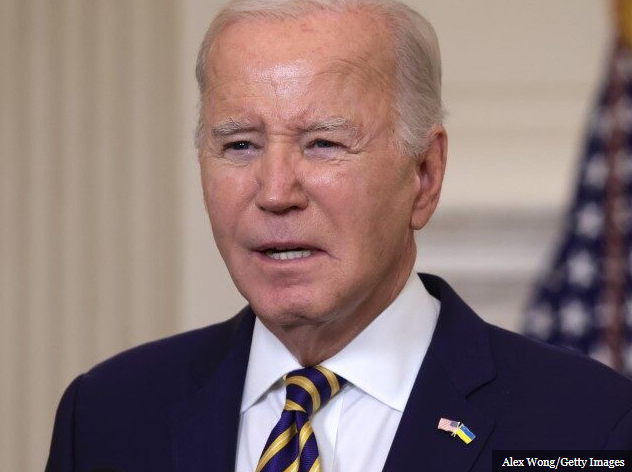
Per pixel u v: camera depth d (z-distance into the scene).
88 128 5.75
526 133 5.91
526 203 5.86
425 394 2.75
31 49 5.76
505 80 5.95
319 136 2.57
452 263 5.86
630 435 2.64
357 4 2.67
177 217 5.73
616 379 2.79
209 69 2.70
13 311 5.72
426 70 2.78
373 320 2.82
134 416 3.05
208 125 2.71
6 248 5.74
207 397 2.96
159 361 3.18
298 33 2.60
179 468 2.86
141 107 5.76
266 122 2.56
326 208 2.57
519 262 5.84
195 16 5.78
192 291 5.72
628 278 5.74
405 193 2.74
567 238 5.81
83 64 5.76
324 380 2.78
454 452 2.66
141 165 5.74
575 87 5.91
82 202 5.74
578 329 5.75
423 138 2.77
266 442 2.73
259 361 2.91
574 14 5.93
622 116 5.85
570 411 2.70
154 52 5.77
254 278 2.65
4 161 5.74
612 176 5.82
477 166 5.89
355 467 2.72
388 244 2.70
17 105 5.75
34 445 5.68
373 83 2.63
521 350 2.89
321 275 2.60
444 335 2.87
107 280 5.72
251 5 2.65
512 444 2.67
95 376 3.21
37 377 5.70
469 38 5.97
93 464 3.02
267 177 2.54
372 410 2.78
